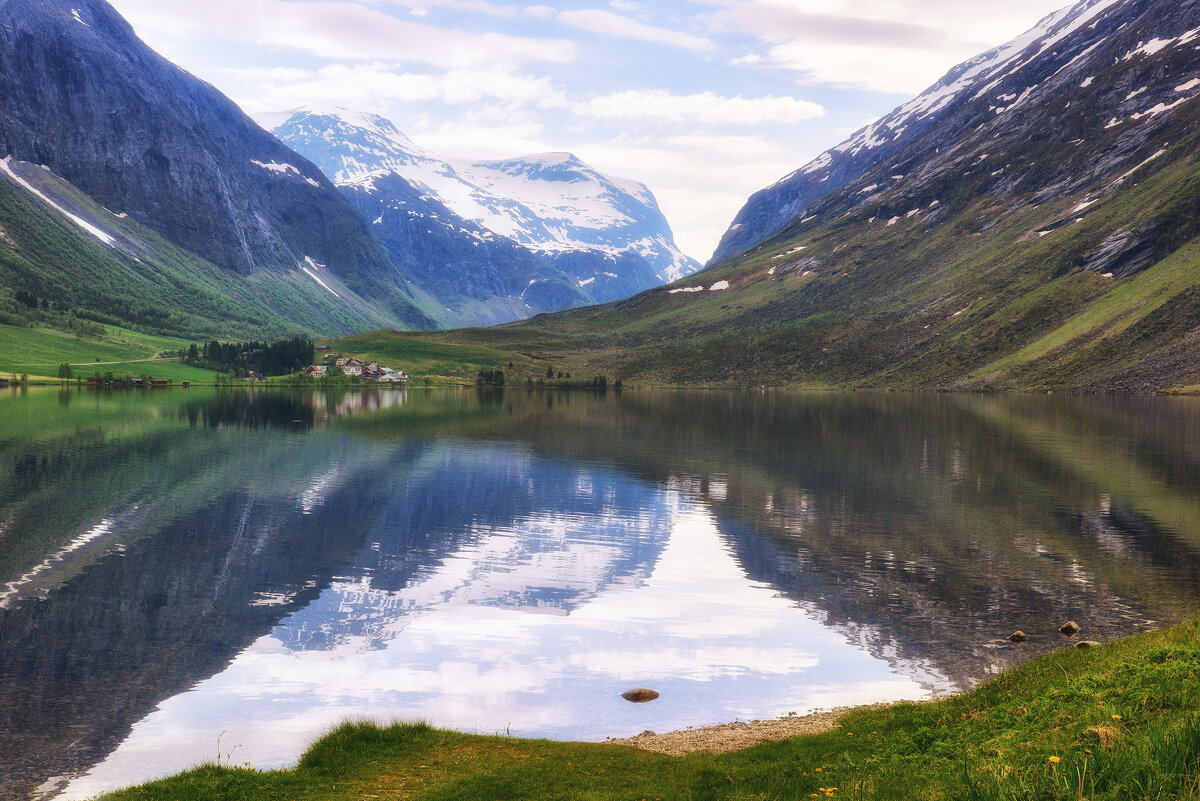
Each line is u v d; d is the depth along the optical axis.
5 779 27.30
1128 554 57.72
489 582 51.81
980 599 47.31
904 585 50.38
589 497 81.31
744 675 36.16
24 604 47.38
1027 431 143.50
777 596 48.31
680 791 21.11
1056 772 17.19
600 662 37.84
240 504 77.44
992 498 79.38
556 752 24.59
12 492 81.06
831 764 22.34
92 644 40.94
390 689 34.78
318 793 21.72
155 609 46.72
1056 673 26.50
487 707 32.81
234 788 22.16
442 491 84.69
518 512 73.94
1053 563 55.16
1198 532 64.44
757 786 21.14
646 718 31.44
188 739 30.27
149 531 65.94
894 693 33.75
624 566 55.41
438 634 42.16
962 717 24.67
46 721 31.88
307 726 31.31
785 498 80.31
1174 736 17.36
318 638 41.69
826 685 34.78
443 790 21.59
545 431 148.62
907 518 70.12
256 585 51.44
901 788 19.11
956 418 173.75
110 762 28.52
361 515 72.75
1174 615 44.31
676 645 40.06
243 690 35.00
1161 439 129.88
